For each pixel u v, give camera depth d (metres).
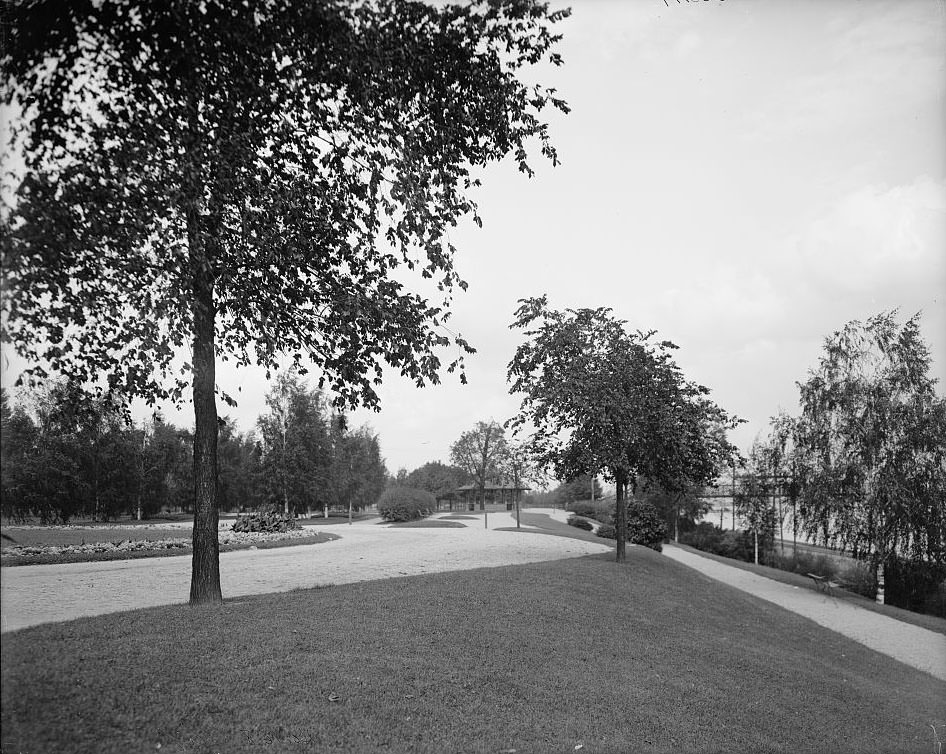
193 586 9.46
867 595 27.45
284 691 6.21
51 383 8.17
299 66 7.50
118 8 6.33
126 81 6.76
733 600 17.42
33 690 5.32
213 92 7.21
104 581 13.98
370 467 78.44
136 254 6.74
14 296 5.93
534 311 19.11
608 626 10.68
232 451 68.88
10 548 19.67
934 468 23.05
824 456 25.06
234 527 34.38
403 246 8.29
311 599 10.19
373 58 7.40
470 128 8.21
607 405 18.02
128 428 10.23
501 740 6.02
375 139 7.97
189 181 6.68
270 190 7.53
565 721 6.65
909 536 23.59
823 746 7.25
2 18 5.83
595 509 61.47
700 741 6.70
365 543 27.84
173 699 5.71
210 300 8.07
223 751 5.09
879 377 24.45
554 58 8.07
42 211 5.94
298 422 55.19
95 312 7.24
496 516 59.66
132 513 52.22
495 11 7.46
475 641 8.58
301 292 8.10
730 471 38.75
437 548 24.70
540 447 19.78
